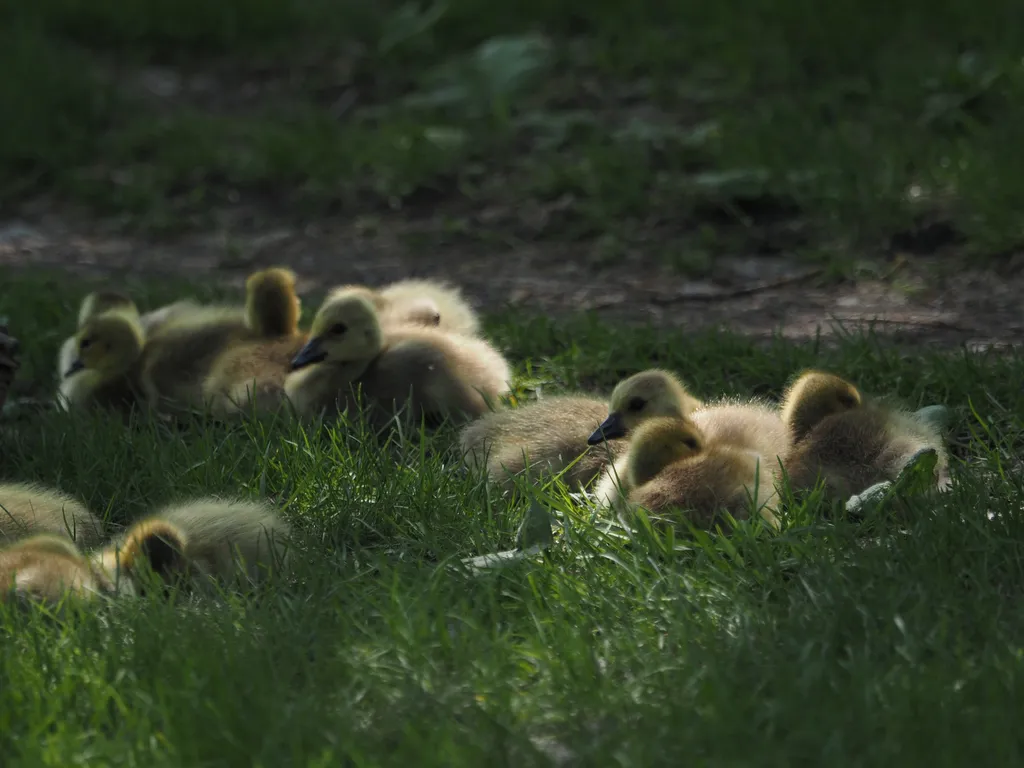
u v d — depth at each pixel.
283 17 51.28
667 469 17.28
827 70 40.69
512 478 18.44
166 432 21.97
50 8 51.94
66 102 43.59
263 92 46.47
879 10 43.69
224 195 38.44
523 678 13.86
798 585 15.34
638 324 27.75
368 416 21.33
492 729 12.66
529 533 16.73
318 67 47.84
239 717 12.70
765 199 33.53
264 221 36.97
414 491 18.39
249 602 15.12
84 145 41.53
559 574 15.62
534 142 39.22
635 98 41.75
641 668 13.84
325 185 37.84
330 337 21.55
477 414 21.66
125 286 30.50
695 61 43.16
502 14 48.56
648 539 16.30
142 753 12.42
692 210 33.75
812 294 29.31
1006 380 22.09
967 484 17.31
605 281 31.19
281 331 23.66
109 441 20.52
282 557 16.42
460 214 35.94
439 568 15.74
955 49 40.41
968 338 25.75
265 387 21.94
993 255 29.73
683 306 29.12
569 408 20.06
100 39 51.12
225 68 48.69
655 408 18.94
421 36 47.97
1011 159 32.88
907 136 35.34
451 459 19.89
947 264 29.84
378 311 24.47
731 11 45.25
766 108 38.28
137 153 41.31
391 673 13.79
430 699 13.20
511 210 35.59
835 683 13.18
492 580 15.67
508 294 30.55
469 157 38.53
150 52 49.97
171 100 45.91
